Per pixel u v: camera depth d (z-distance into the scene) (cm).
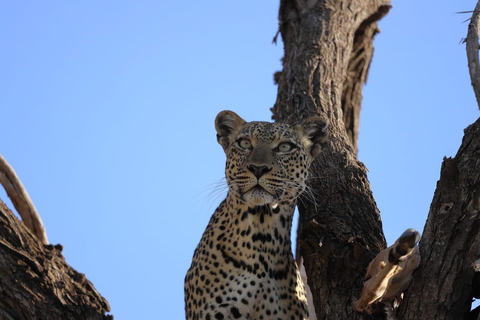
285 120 1593
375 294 1056
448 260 1040
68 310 1130
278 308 1220
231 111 1371
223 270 1221
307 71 1684
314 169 1445
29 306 1101
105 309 1173
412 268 1053
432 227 1070
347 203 1330
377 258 1102
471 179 1055
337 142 1503
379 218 1326
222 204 1323
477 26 1098
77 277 1179
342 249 1205
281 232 1254
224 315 1191
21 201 1380
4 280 1098
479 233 1034
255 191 1225
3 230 1131
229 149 1320
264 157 1246
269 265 1230
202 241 1287
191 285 1253
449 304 1023
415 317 1030
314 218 1314
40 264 1136
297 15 1858
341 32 1811
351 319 1118
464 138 1091
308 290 1564
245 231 1229
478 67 1074
